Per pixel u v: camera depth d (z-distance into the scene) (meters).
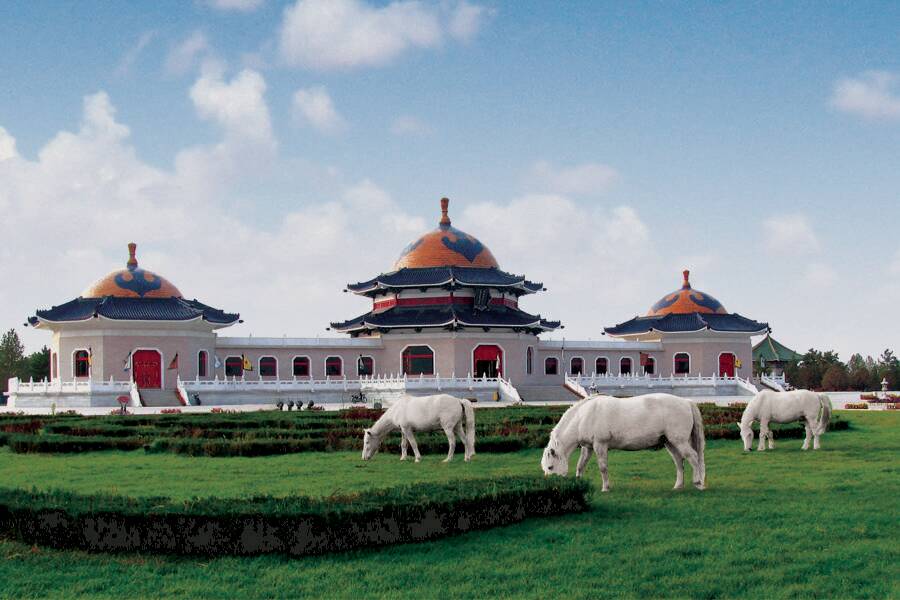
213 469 26.53
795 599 12.76
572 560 14.66
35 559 15.04
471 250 92.75
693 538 16.00
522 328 88.62
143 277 82.94
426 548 15.59
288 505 15.93
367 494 16.98
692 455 21.00
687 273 108.25
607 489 20.98
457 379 79.00
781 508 18.56
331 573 14.09
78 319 75.56
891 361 147.62
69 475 25.50
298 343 85.62
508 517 17.30
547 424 42.47
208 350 82.19
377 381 78.44
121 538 15.52
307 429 38.22
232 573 14.12
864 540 15.73
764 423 30.67
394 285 88.38
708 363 101.12
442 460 28.58
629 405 20.94
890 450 30.52
